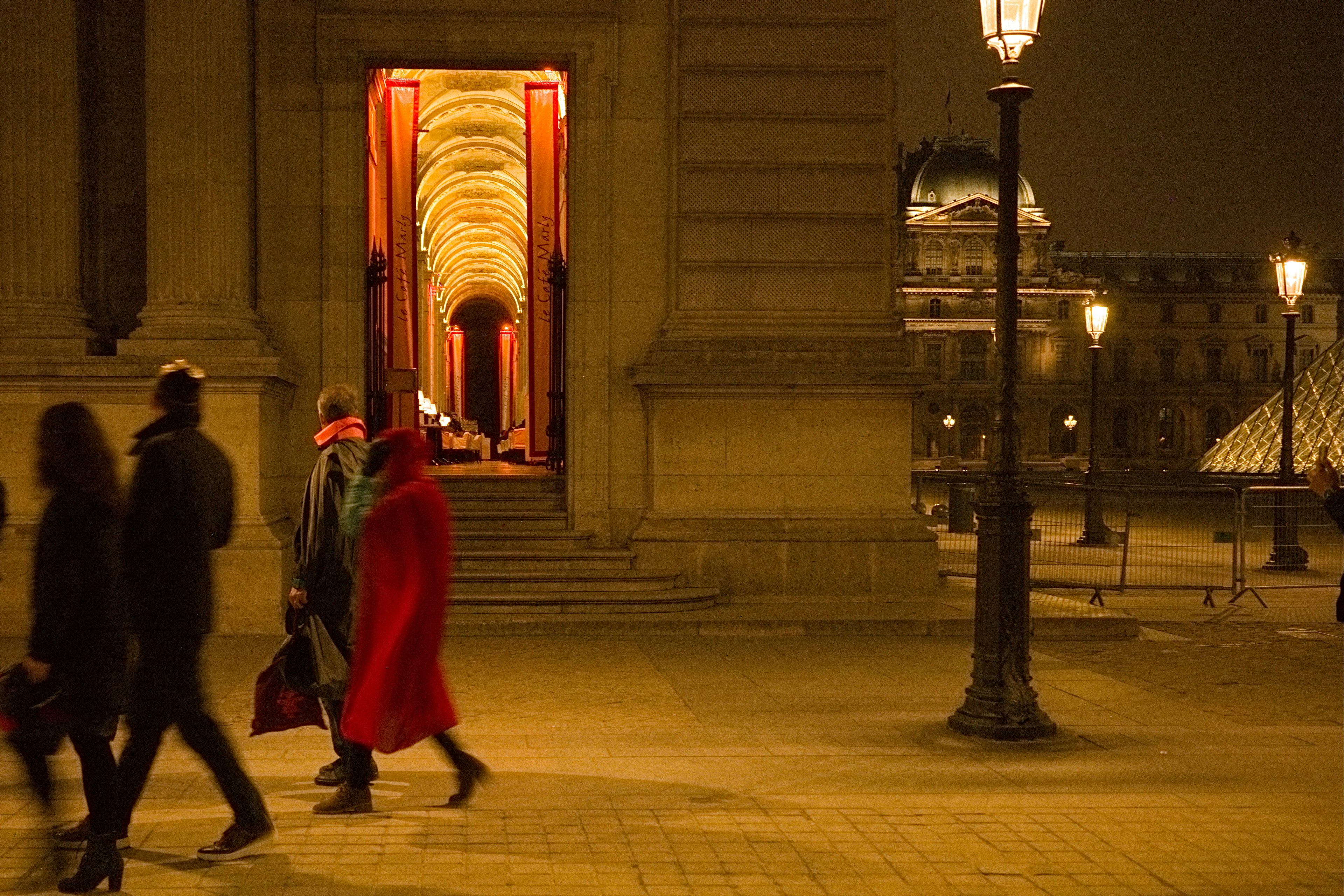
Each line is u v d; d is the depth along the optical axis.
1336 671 14.23
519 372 51.12
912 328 137.75
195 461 7.38
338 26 17.66
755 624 15.99
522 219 45.16
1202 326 149.62
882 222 17.81
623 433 17.91
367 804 8.34
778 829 8.13
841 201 17.83
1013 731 10.39
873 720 11.34
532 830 8.04
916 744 10.45
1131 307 148.62
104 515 6.79
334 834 7.92
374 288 19.36
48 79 16.38
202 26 16.36
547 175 24.00
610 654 14.62
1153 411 148.75
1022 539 10.63
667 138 17.95
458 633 15.65
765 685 12.92
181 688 7.28
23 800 8.58
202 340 16.05
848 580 17.36
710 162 17.73
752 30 17.78
